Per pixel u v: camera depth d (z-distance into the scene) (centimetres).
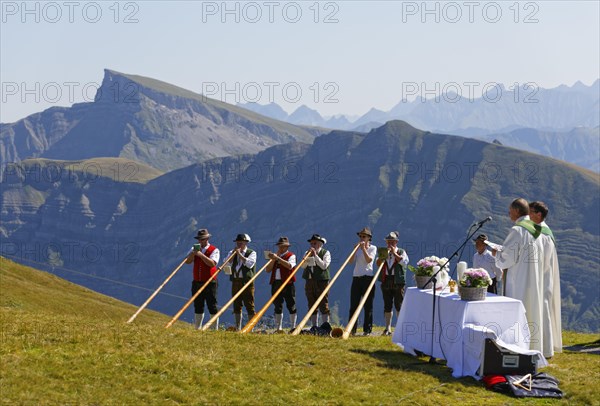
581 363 1455
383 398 1134
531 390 1194
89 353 1251
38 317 1634
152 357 1266
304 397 1122
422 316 1452
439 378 1276
